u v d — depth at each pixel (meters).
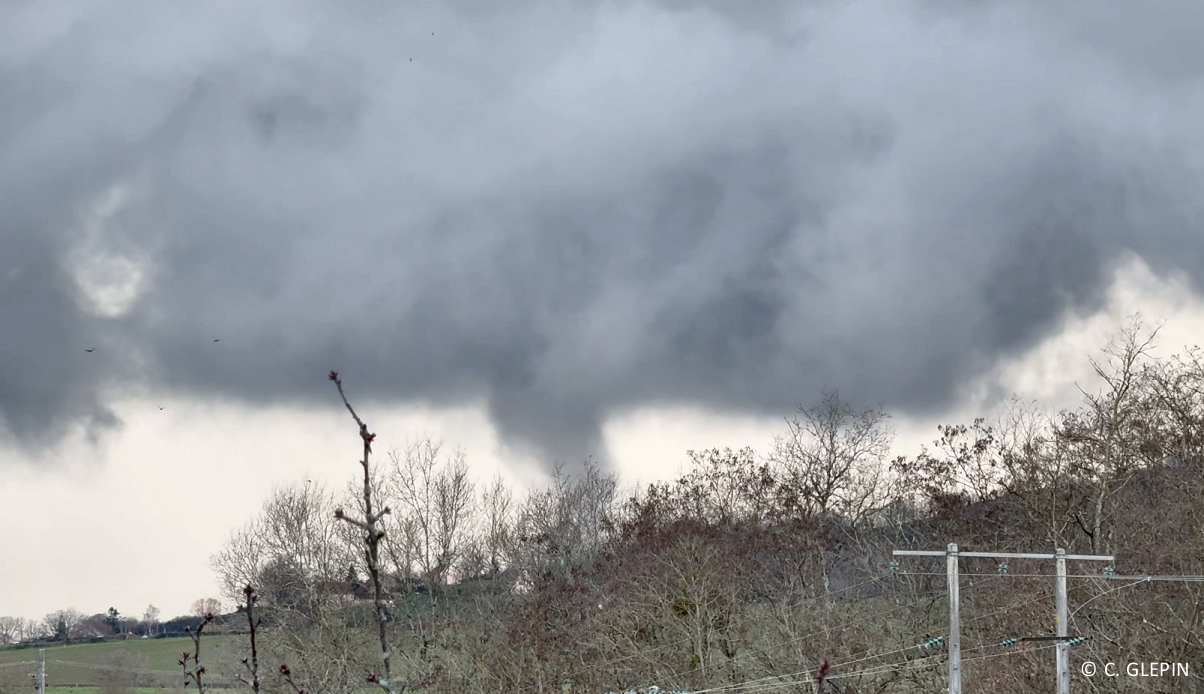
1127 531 50.34
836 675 45.47
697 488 64.75
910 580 55.47
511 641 50.66
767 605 56.62
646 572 54.78
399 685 9.16
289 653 49.47
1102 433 56.28
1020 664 44.75
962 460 59.41
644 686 49.53
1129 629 44.53
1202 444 52.97
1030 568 49.72
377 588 7.46
